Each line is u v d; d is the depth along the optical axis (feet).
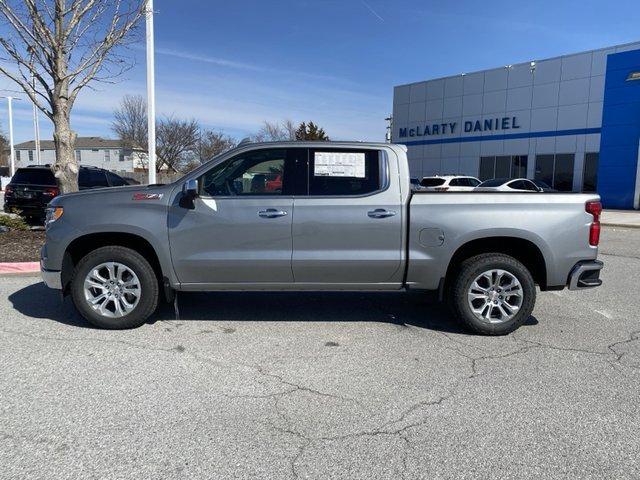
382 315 19.83
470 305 17.21
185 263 16.94
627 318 19.90
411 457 9.98
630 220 63.72
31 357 14.84
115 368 14.14
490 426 11.22
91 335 16.88
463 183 79.25
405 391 12.96
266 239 16.89
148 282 17.13
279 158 17.26
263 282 17.28
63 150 32.35
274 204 16.85
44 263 17.29
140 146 182.91
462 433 10.91
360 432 10.91
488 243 17.94
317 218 16.83
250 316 19.42
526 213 16.88
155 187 17.42
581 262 17.15
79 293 17.03
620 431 11.05
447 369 14.42
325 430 10.97
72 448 10.10
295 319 19.15
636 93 80.89
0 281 24.50
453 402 12.36
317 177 17.16
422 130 113.91
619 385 13.42
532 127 96.07
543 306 21.74
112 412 11.60
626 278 28.07
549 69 92.68
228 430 10.91
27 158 257.34
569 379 13.79
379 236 16.96
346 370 14.28
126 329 17.52
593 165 88.53
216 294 22.63
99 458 9.77
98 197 17.15
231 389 12.93
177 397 12.42
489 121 102.22
